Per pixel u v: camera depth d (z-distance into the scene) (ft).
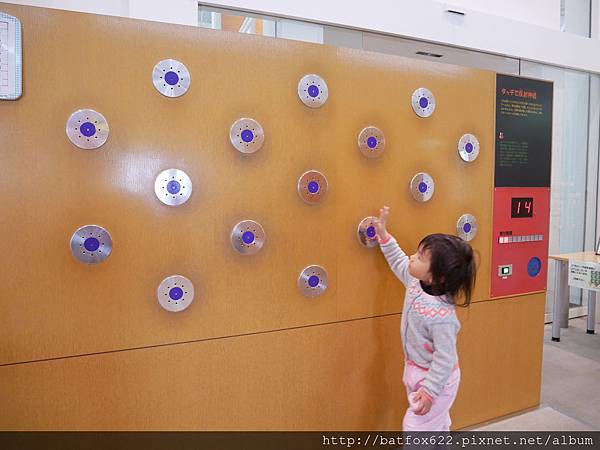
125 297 5.06
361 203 6.28
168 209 5.18
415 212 6.70
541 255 7.99
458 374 5.82
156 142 5.08
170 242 5.21
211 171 5.35
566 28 14.35
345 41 10.48
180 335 5.33
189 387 5.41
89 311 4.93
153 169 5.08
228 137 5.40
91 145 4.78
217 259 5.44
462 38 11.59
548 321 14.66
